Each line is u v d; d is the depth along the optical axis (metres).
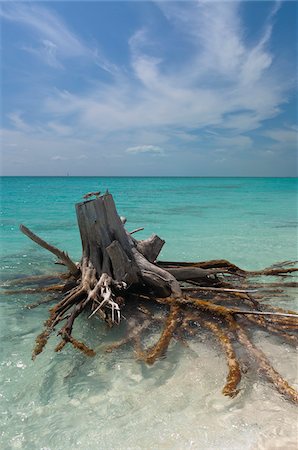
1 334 6.60
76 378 5.19
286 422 4.27
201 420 4.32
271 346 6.01
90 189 70.31
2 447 3.95
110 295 6.52
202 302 6.80
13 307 7.88
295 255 13.02
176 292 7.22
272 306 7.60
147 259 8.17
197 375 5.21
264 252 13.49
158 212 28.62
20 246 14.49
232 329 6.19
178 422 4.29
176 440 4.02
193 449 3.89
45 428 4.23
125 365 5.49
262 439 4.00
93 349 5.96
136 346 5.99
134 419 4.36
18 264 11.52
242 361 5.46
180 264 9.10
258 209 31.72
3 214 26.77
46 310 7.74
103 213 7.60
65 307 6.63
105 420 4.35
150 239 8.38
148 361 5.52
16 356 5.79
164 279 7.38
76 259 12.39
